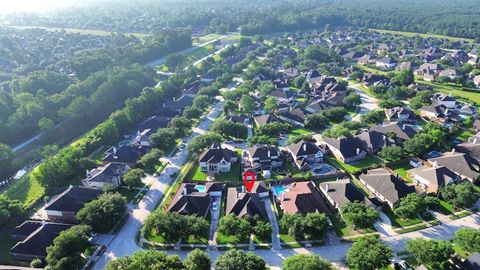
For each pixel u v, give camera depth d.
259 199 114.44
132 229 106.25
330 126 179.12
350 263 86.44
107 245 99.50
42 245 95.81
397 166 138.50
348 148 143.38
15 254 95.50
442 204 114.31
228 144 160.12
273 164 138.75
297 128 177.12
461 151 143.25
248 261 81.38
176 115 188.00
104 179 126.12
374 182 120.88
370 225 98.69
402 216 104.62
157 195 122.88
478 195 110.81
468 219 107.50
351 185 116.00
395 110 183.75
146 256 81.44
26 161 153.75
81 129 185.38
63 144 169.00
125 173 128.88
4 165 134.75
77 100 187.38
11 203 112.31
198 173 135.88
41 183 127.00
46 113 182.88
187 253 96.25
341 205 109.81
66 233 91.69
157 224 98.19
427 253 86.56
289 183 126.31
